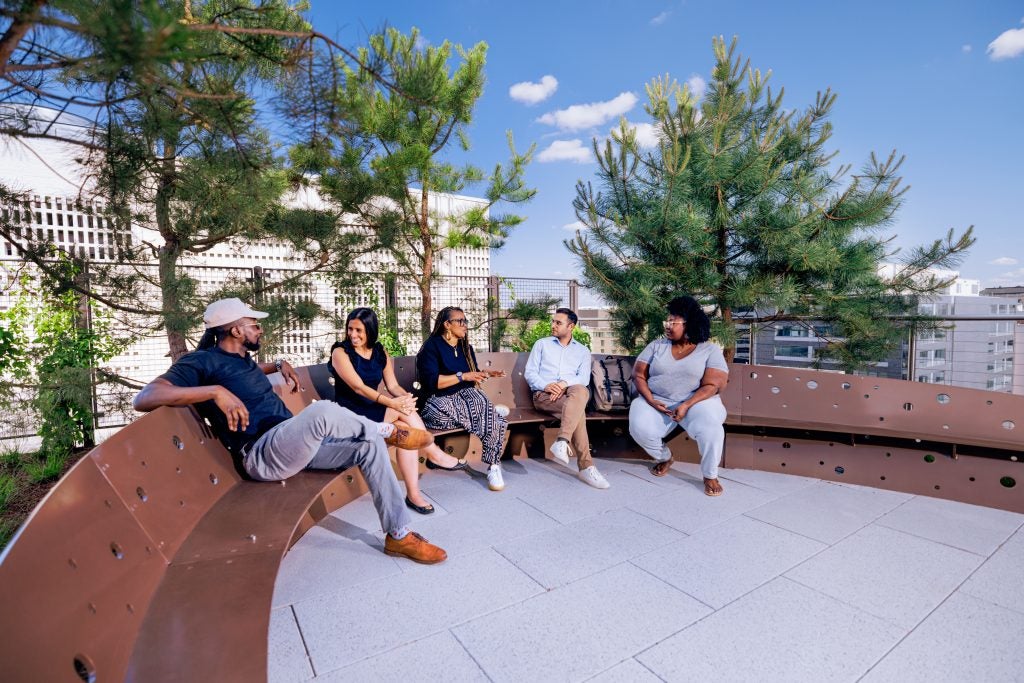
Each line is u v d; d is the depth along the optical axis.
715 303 5.53
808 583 2.35
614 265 5.52
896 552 2.65
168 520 1.71
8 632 0.86
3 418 4.46
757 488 3.60
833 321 5.50
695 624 2.04
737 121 5.39
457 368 3.67
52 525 1.12
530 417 4.09
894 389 3.61
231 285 5.02
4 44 1.48
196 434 2.13
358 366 3.12
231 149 2.28
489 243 8.48
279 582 2.36
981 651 1.87
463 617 2.09
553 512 3.18
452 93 5.90
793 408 3.89
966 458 3.32
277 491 2.21
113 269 4.22
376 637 1.96
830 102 5.17
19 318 4.80
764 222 5.03
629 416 3.79
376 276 6.74
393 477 2.51
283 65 1.98
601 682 1.71
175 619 1.34
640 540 2.79
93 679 1.06
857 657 1.84
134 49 1.33
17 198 3.37
